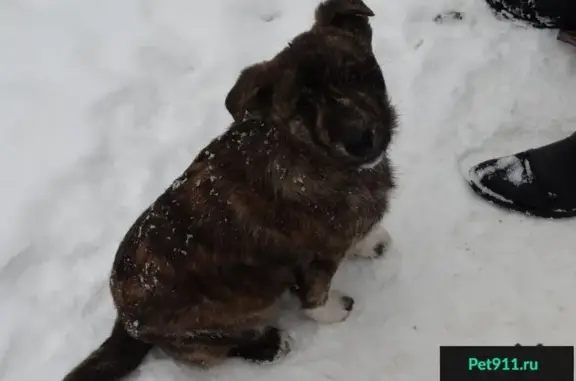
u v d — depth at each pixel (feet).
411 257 4.35
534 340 4.05
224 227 3.66
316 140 3.41
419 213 4.46
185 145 4.86
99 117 5.00
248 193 3.61
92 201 4.66
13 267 4.43
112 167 4.80
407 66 4.97
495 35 5.04
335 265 3.95
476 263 4.29
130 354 3.99
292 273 3.92
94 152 4.83
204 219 3.67
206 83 5.13
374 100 3.52
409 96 4.85
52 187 4.70
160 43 5.30
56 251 4.49
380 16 5.22
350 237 3.81
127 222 4.57
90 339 4.21
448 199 4.49
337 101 3.34
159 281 3.72
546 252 4.29
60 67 5.26
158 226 3.74
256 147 3.57
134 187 4.70
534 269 4.25
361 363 4.09
